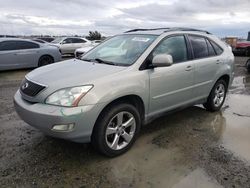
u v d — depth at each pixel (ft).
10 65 34.86
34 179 10.39
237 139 14.39
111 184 10.23
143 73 12.80
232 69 19.22
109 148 11.85
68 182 10.28
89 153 12.44
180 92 15.01
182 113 18.37
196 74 15.85
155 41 13.97
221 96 18.95
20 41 36.11
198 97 16.71
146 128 15.58
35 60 37.35
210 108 18.44
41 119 10.71
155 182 10.43
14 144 13.17
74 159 11.91
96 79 11.30
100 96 11.01
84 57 15.57
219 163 11.87
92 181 10.39
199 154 12.64
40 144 13.20
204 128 15.80
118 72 12.09
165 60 12.59
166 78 13.84
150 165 11.61
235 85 28.55
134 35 15.33
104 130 11.51
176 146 13.42
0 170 10.91
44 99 10.95
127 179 10.57
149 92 13.12
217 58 17.61
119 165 11.55
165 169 11.32
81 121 10.65
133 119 12.64
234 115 18.30
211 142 13.94
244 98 22.93
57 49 40.04
